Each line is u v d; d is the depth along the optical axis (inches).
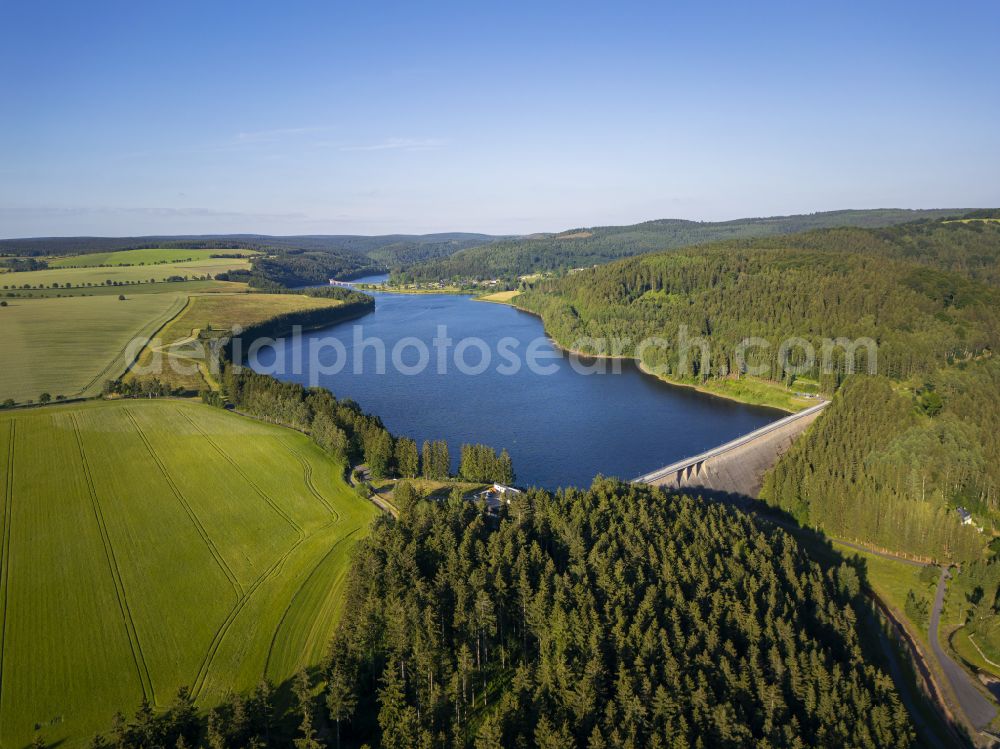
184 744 2805.1
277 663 3494.1
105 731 3016.7
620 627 3476.9
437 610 3570.4
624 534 4520.2
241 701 2908.5
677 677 3277.6
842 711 3331.7
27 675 3366.1
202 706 3169.3
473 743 3073.3
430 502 4739.2
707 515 5027.1
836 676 3555.6
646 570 4188.0
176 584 4197.8
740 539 4835.1
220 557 4522.6
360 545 4224.9
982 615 4694.9
